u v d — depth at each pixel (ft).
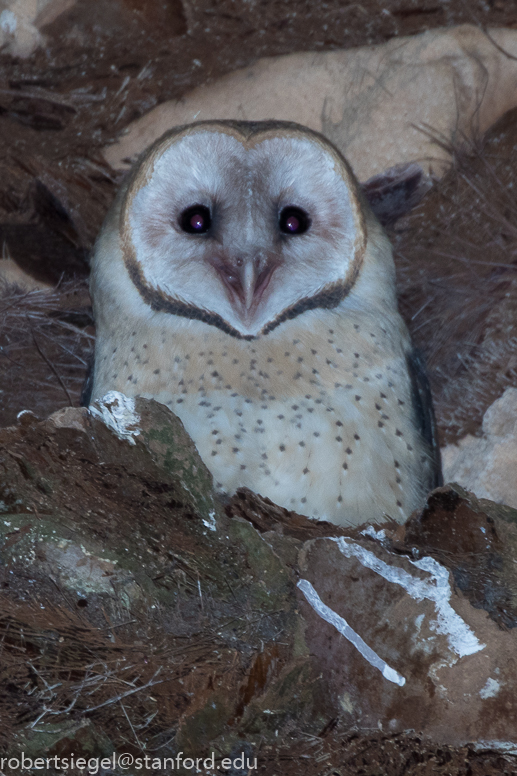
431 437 9.14
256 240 8.98
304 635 8.67
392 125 9.86
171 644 8.66
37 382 9.57
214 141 8.98
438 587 8.68
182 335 9.01
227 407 8.96
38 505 8.71
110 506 8.73
